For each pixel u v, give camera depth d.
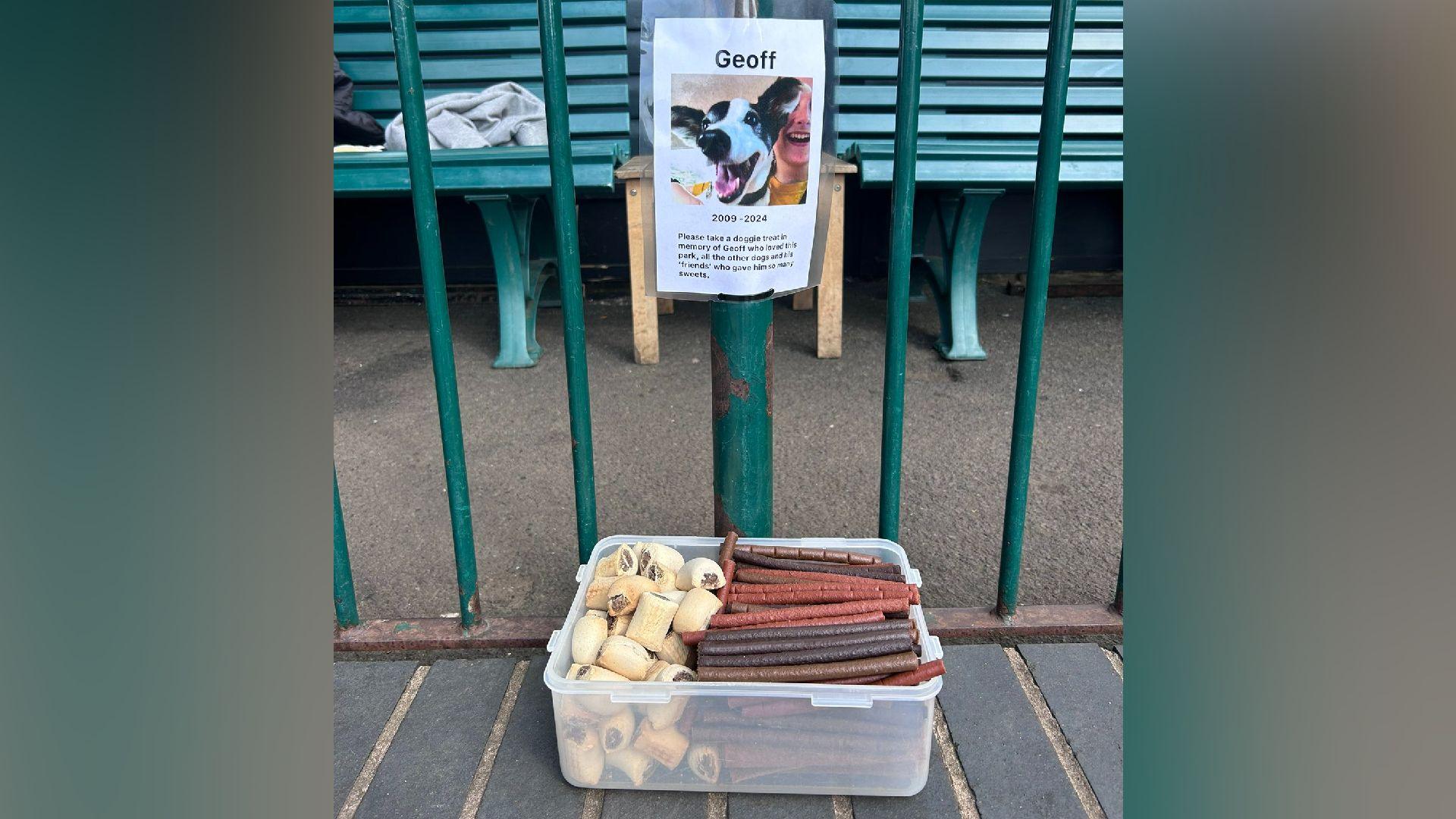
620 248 4.66
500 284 3.48
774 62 1.41
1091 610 1.87
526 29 4.04
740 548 1.67
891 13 3.94
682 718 1.40
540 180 3.22
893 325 1.58
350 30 4.00
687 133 1.44
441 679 1.73
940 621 1.84
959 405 3.08
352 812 1.44
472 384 3.38
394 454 2.78
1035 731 1.57
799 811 1.41
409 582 2.10
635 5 1.53
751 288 1.53
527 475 2.63
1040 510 2.37
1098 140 3.93
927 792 1.45
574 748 1.41
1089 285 4.46
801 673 1.38
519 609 1.98
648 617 1.47
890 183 3.30
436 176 3.23
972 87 3.97
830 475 2.57
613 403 3.16
